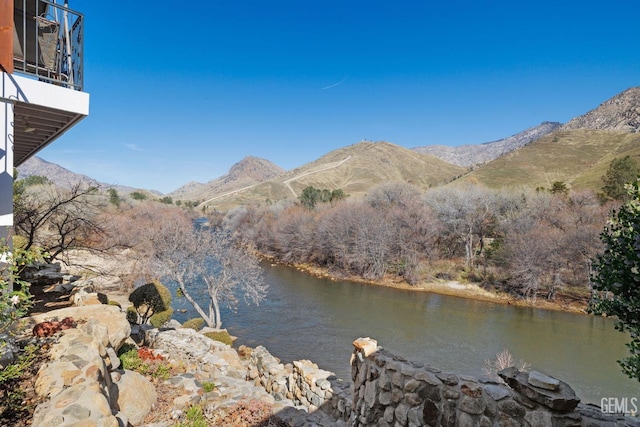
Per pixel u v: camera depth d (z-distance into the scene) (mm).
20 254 4703
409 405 4227
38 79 6234
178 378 7801
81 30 6445
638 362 3498
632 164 42156
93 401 4043
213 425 6008
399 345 19609
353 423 5285
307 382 7480
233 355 10391
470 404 3734
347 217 43562
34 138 7934
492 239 43562
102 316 7426
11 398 4066
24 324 5875
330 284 35125
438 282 34969
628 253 3402
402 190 56406
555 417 3230
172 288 28438
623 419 3369
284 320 23031
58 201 12023
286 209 62156
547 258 29656
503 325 23359
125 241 20469
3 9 5492
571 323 24000
